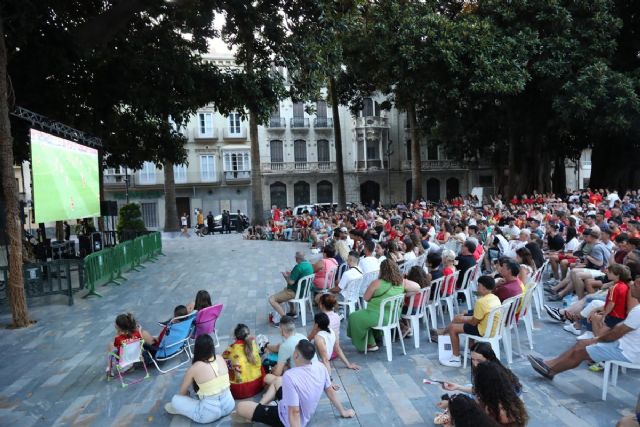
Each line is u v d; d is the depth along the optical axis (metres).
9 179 8.88
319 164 43.72
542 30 22.38
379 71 22.62
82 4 13.05
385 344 6.46
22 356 7.23
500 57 20.62
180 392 5.05
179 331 6.44
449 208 23.45
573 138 30.61
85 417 5.14
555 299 9.16
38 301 10.96
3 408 5.42
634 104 20.62
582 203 20.70
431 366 6.18
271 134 42.88
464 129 29.86
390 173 45.09
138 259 16.03
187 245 23.42
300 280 8.02
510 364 6.09
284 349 5.33
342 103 31.45
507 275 6.32
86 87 15.12
